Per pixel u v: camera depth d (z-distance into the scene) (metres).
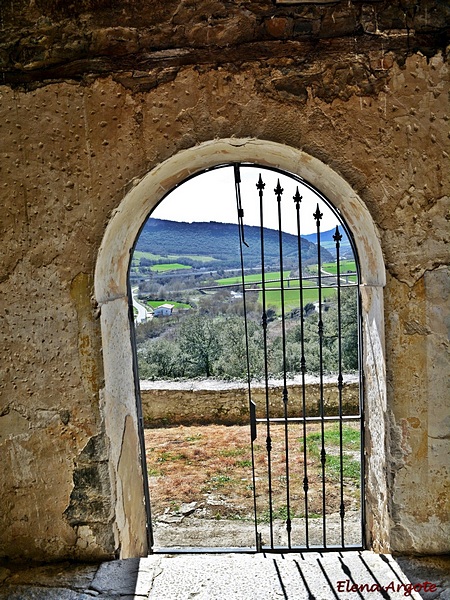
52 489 2.28
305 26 2.07
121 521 2.39
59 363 2.22
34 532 2.30
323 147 2.08
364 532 2.63
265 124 2.09
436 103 2.06
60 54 2.12
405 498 2.21
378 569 2.16
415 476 2.20
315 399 6.86
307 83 2.07
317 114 2.08
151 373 8.45
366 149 2.08
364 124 2.07
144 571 2.22
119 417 2.43
